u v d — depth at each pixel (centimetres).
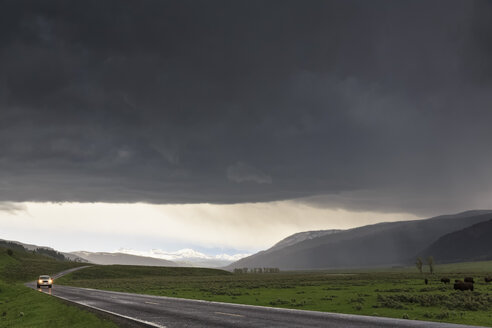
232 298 4438
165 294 5238
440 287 6119
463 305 3183
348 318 2288
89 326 2180
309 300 4094
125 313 2683
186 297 4597
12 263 17912
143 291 6138
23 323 2630
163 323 2162
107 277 17138
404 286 6819
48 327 2314
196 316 2444
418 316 2611
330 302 3853
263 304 3675
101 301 3778
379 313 2816
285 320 2200
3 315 3312
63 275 15900
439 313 2684
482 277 11294
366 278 12225
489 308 3106
